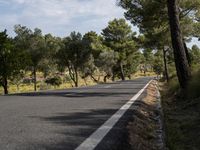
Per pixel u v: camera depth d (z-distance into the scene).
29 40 60.00
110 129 8.59
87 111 12.12
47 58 61.81
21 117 10.34
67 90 27.06
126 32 99.44
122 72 99.19
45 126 8.83
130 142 7.44
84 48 65.81
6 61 42.19
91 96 19.50
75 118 10.34
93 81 86.50
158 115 11.67
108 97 18.84
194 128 9.82
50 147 6.50
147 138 8.52
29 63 44.44
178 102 16.95
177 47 18.88
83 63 65.94
